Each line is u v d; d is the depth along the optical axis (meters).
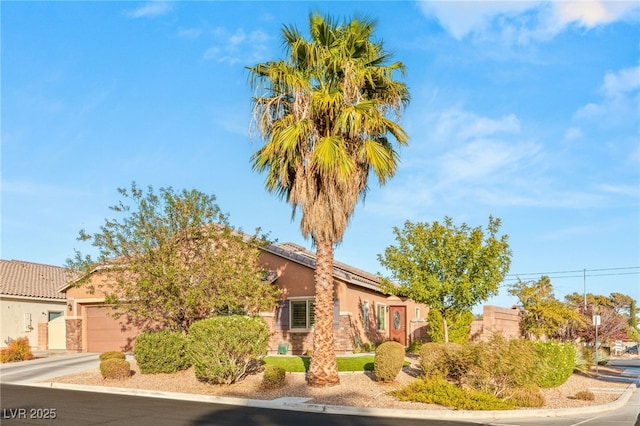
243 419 13.81
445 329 23.00
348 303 27.12
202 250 22.48
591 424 14.16
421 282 22.56
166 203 22.31
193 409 15.19
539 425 13.92
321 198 17.78
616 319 38.09
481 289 22.03
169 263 21.84
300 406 15.81
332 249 18.50
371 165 18.06
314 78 18.61
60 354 29.41
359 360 23.00
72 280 28.06
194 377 20.23
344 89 17.86
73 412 14.35
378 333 31.59
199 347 18.45
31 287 34.97
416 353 28.58
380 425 13.38
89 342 30.08
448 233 22.61
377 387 18.31
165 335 21.00
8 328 32.41
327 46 18.61
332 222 17.91
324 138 17.53
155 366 20.69
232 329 18.52
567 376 21.48
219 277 21.72
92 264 22.84
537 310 30.66
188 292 21.27
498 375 17.36
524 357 17.47
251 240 23.17
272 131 18.25
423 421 14.15
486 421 14.47
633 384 23.11
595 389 21.42
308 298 26.48
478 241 22.20
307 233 18.33
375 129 18.44
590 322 33.16
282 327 26.83
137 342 21.03
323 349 18.25
